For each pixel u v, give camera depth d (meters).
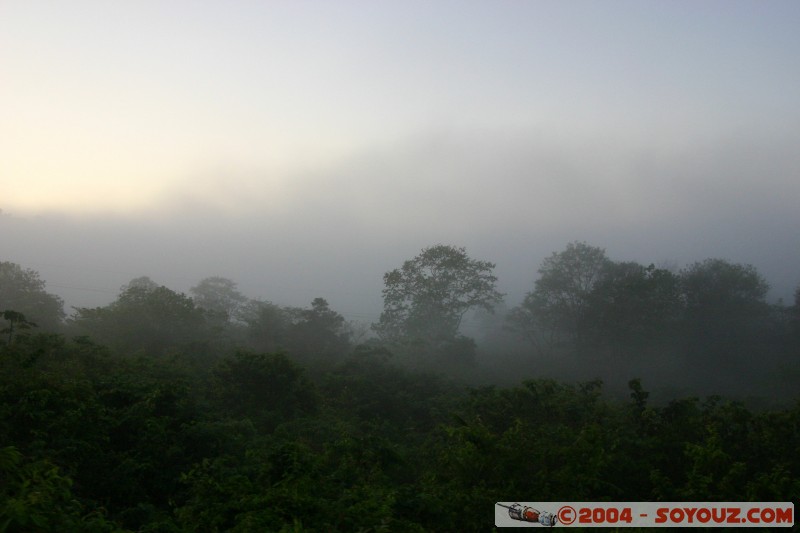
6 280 40.31
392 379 29.64
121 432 12.62
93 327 33.53
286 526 6.82
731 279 54.38
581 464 10.46
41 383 12.44
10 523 5.74
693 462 10.80
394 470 12.21
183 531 7.48
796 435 11.58
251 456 11.30
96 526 6.38
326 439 16.25
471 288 54.94
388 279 55.50
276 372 19.48
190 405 14.57
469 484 10.55
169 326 34.97
